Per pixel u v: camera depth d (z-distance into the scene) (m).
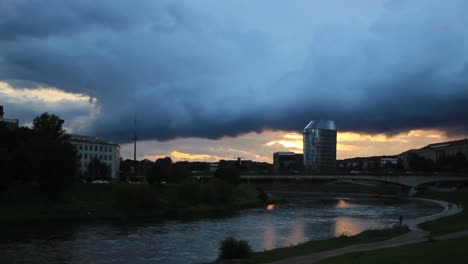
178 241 68.56
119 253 58.44
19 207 99.44
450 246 39.16
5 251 59.66
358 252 41.19
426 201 179.00
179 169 173.88
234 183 189.50
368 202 173.50
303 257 41.34
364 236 59.50
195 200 132.62
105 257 55.78
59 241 68.25
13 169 103.19
